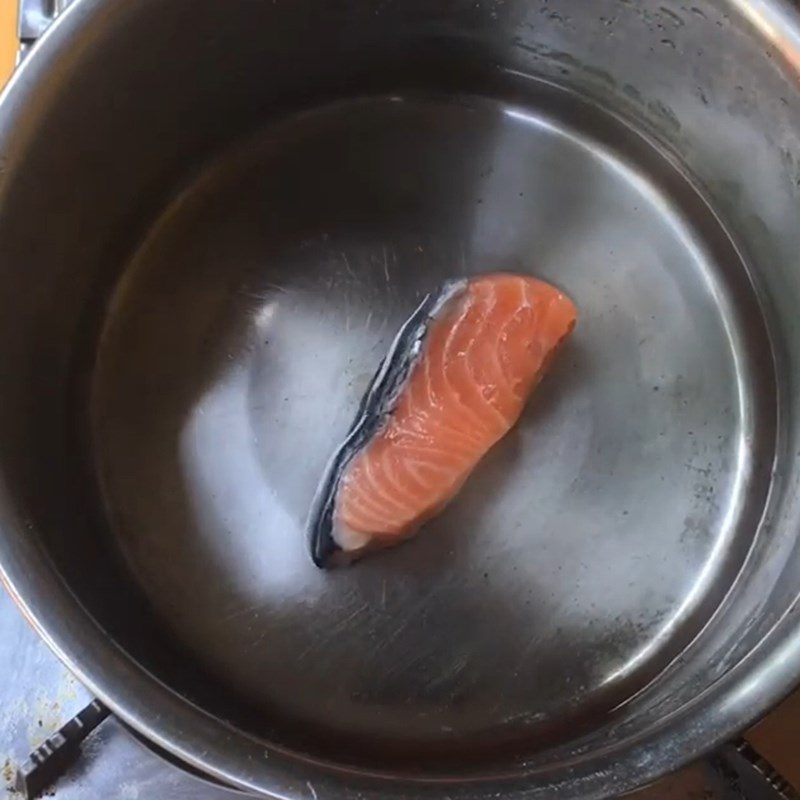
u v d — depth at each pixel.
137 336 0.44
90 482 0.43
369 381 0.43
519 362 0.41
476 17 0.43
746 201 0.43
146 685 0.32
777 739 0.40
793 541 0.40
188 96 0.43
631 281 0.45
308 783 0.31
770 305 0.44
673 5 0.38
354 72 0.46
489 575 0.42
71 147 0.39
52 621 0.32
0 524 0.33
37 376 0.41
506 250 0.45
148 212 0.45
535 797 0.31
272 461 0.43
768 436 0.44
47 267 0.40
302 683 0.40
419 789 0.31
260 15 0.41
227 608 0.41
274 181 0.46
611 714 0.40
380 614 0.41
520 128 0.47
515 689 0.40
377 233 0.45
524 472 0.43
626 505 0.42
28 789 0.39
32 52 0.36
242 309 0.45
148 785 0.40
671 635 0.41
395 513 0.40
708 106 0.41
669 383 0.44
